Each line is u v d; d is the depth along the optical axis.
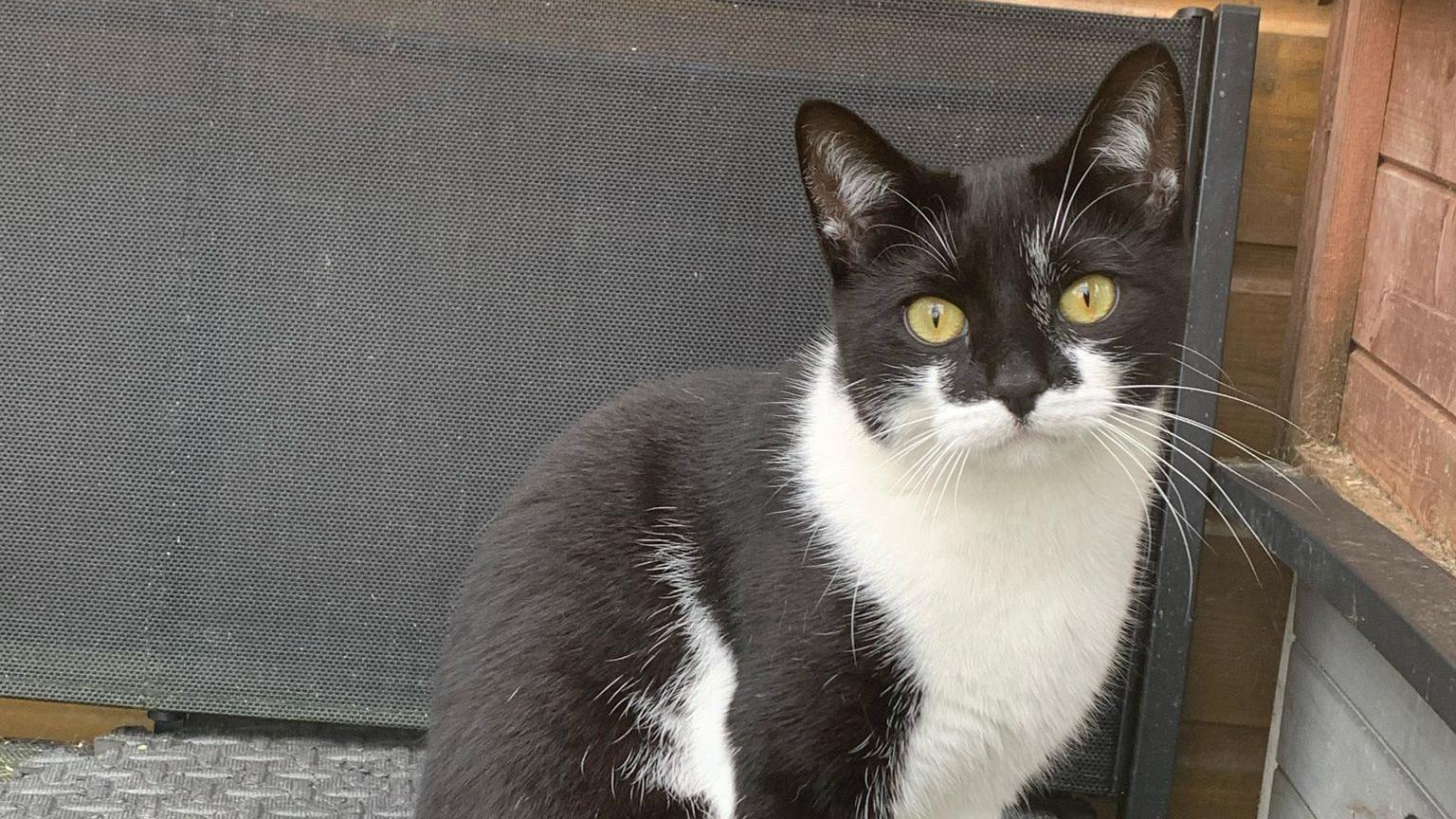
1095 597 0.54
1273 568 0.64
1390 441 0.58
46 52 0.60
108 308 0.61
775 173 0.61
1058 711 0.55
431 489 0.63
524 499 0.58
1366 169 0.60
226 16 0.60
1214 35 0.60
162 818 0.59
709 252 0.62
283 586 0.63
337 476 0.62
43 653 0.63
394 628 0.63
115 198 0.60
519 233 0.61
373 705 0.64
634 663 0.55
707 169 0.61
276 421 0.62
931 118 0.61
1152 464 0.54
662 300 0.62
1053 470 0.51
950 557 0.52
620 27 0.61
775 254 0.62
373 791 0.62
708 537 0.55
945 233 0.51
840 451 0.53
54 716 0.68
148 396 0.61
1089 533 0.53
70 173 0.60
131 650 0.63
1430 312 0.55
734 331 0.62
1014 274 0.51
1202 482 0.62
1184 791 0.67
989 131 0.61
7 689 0.63
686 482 0.56
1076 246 0.51
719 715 0.54
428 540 0.63
